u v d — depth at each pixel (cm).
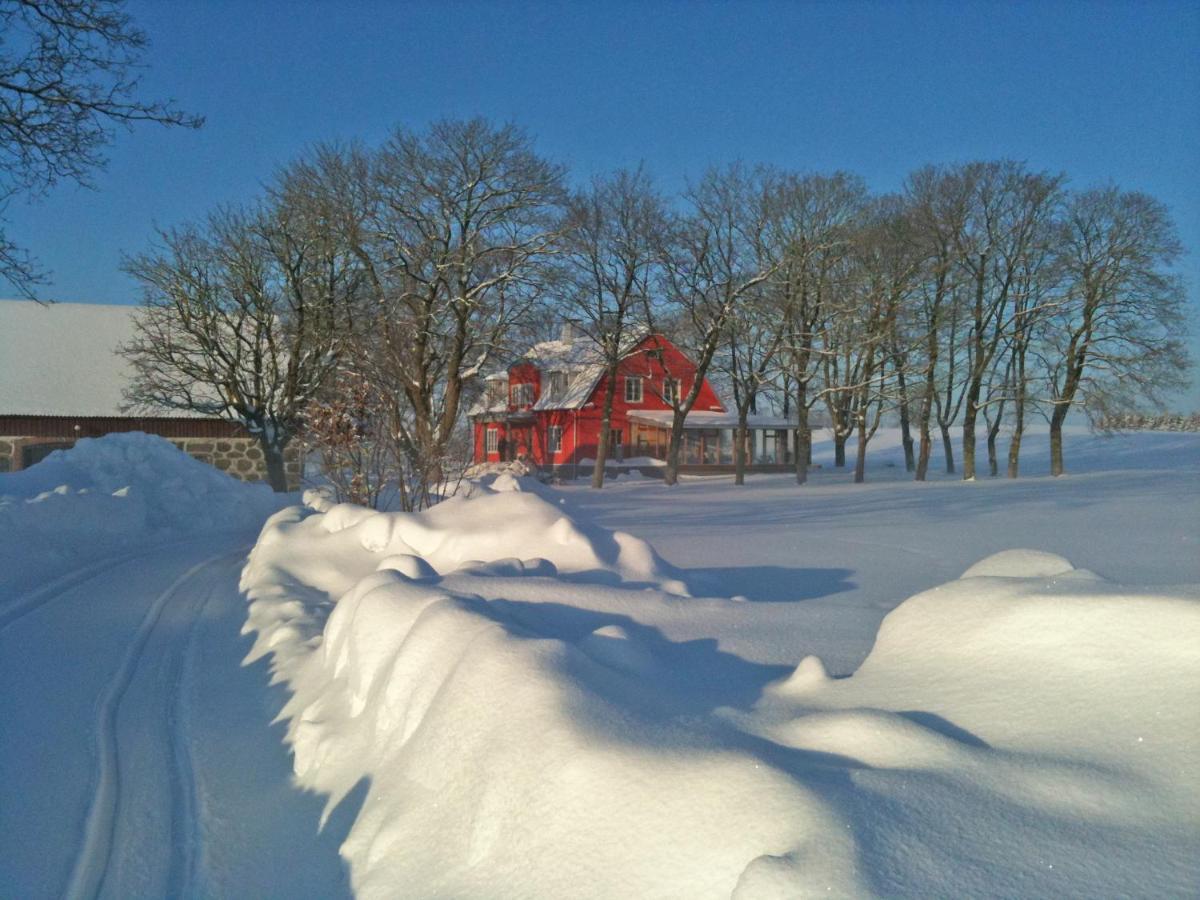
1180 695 277
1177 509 2030
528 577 625
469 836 292
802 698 359
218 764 462
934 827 233
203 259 3025
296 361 2984
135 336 3312
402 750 364
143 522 1427
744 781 253
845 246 3800
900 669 361
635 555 784
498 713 328
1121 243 3506
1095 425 3781
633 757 278
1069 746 271
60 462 1598
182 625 771
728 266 3872
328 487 1573
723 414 5616
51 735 503
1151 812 231
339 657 505
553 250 3294
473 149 3162
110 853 372
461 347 3152
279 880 341
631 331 4084
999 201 3784
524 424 5866
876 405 4275
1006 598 367
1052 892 205
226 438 3116
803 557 1238
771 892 206
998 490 2984
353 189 3098
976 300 3853
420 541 855
